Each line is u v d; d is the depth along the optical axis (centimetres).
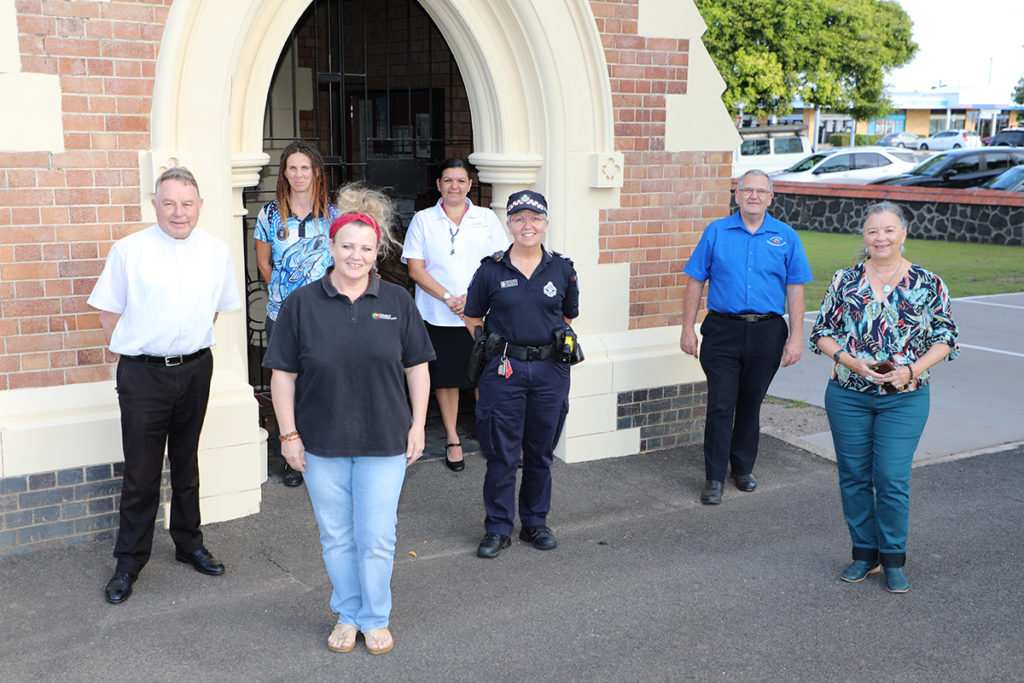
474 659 373
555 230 590
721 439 546
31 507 452
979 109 6406
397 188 650
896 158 2455
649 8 594
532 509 484
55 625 392
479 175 606
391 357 355
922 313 424
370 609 372
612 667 369
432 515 520
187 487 434
